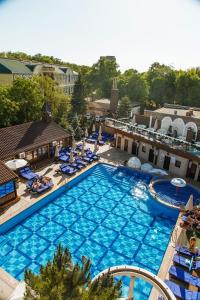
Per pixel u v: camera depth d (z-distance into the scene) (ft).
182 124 110.83
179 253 54.03
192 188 88.38
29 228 63.10
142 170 97.45
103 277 24.00
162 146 99.19
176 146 95.66
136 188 87.35
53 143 103.71
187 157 91.66
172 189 88.02
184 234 62.85
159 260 55.47
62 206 73.92
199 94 207.21
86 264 23.49
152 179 92.68
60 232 62.44
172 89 226.17
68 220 67.46
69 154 105.19
